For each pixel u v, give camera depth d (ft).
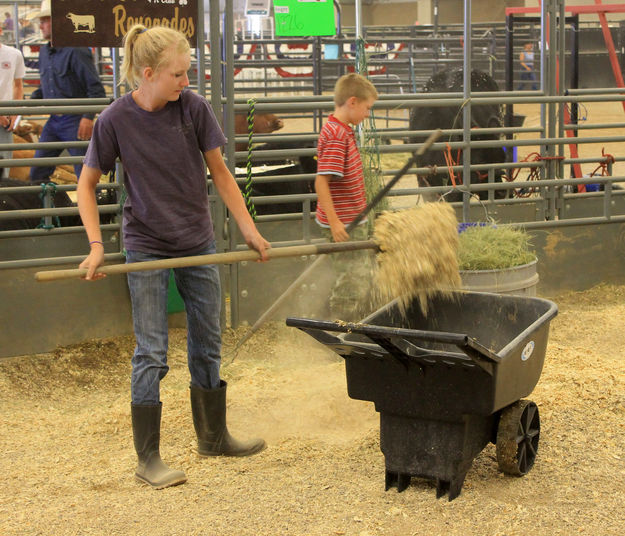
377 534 11.05
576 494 12.19
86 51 25.79
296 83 55.62
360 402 16.72
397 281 12.97
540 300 13.64
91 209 12.50
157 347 13.02
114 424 15.90
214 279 13.48
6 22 48.47
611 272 26.50
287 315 22.38
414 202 31.50
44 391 18.38
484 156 27.48
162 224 12.81
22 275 19.86
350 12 99.96
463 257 18.69
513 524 11.28
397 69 54.03
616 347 20.79
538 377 13.05
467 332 14.39
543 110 25.30
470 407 11.59
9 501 12.45
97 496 12.56
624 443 13.93
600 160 25.93
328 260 19.01
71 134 25.75
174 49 11.91
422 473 12.14
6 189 19.84
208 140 12.89
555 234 25.52
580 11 31.81
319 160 17.46
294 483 12.78
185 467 13.67
